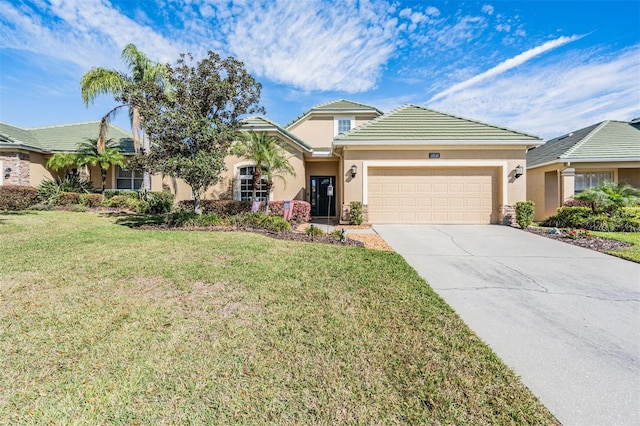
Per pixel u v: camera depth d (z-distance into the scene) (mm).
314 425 2334
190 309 4203
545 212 17203
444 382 2832
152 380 2789
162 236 9117
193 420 2361
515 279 5992
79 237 8789
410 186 13922
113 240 8406
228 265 6164
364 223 13727
